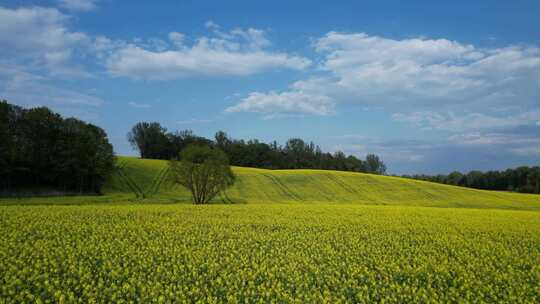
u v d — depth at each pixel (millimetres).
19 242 15914
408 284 12805
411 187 73562
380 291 11883
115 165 80938
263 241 18141
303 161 131875
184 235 18906
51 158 64938
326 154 146125
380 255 16188
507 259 16234
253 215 27094
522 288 12438
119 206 31234
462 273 13820
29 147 65188
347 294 11555
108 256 14391
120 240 17359
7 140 61781
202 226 21828
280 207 33969
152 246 16094
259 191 65938
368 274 13359
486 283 13016
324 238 19266
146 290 11195
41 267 12812
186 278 12312
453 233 21828
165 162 90938
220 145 138875
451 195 68562
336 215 28344
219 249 16234
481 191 75312
